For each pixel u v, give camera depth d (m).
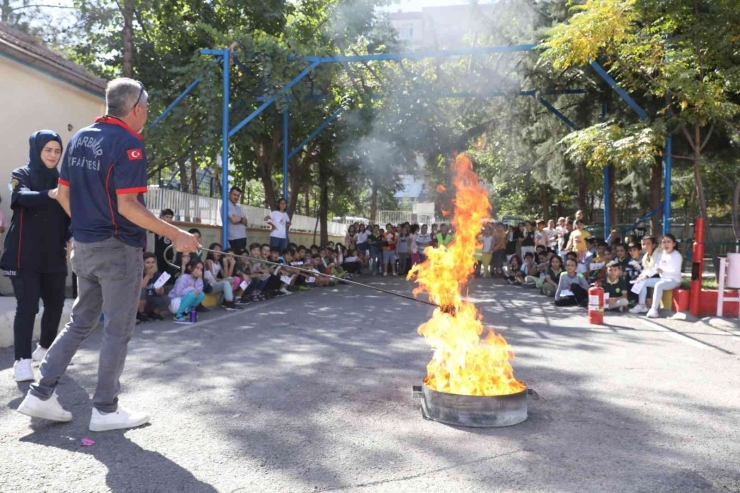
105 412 3.60
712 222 17.00
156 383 4.71
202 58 12.70
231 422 3.82
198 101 12.99
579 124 15.90
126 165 3.32
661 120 10.45
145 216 3.34
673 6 9.69
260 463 3.19
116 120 3.48
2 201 8.88
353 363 5.56
